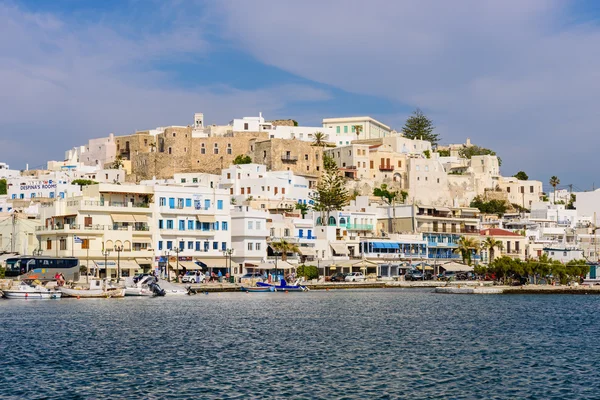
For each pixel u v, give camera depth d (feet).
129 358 218.79
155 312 341.21
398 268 606.14
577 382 189.88
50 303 389.80
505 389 182.50
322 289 524.11
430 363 213.87
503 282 569.23
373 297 448.65
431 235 645.10
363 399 173.06
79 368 203.82
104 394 175.73
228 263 526.98
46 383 185.98
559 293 516.73
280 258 553.64
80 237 473.26
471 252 641.81
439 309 370.32
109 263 479.41
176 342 248.93
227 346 241.14
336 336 265.34
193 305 379.96
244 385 184.85
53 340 251.60
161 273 499.10
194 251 516.73
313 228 592.60
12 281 425.69
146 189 506.07
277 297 442.09
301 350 234.17
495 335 270.87
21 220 513.04
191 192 520.01
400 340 256.52
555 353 231.30
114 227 486.38
